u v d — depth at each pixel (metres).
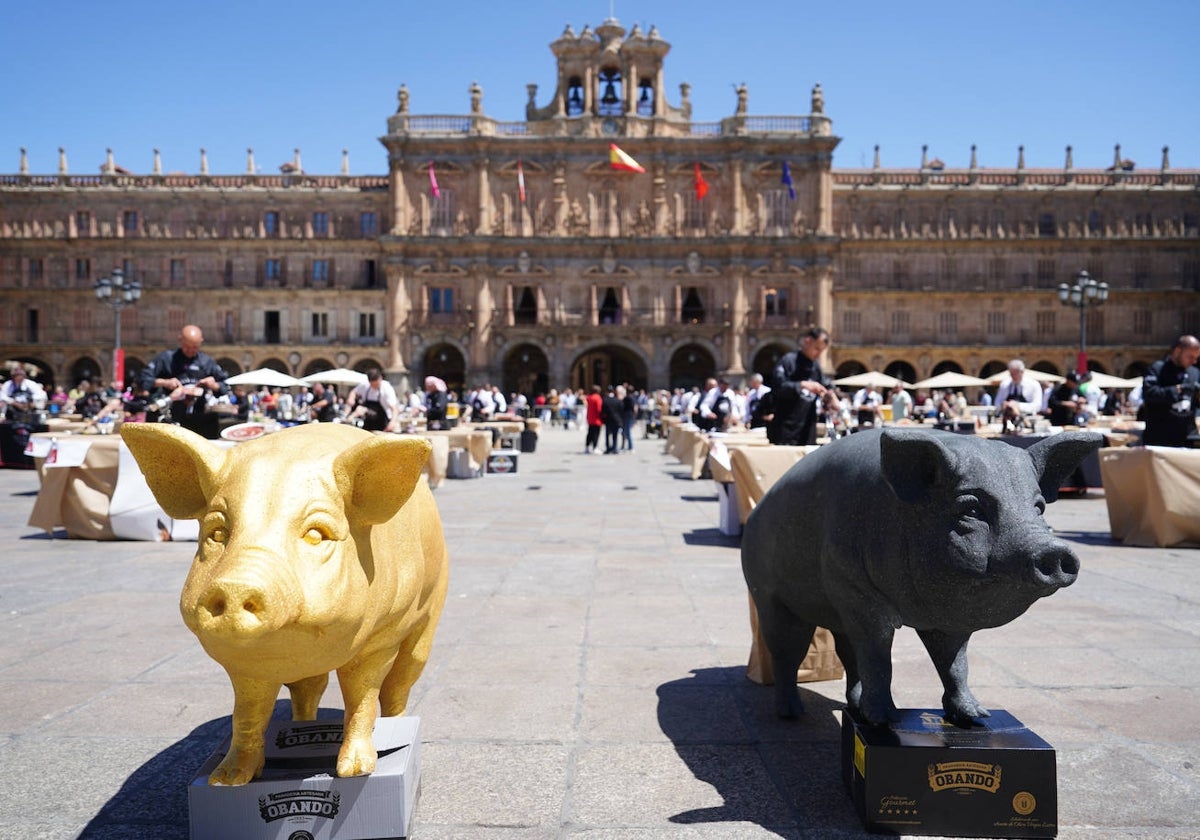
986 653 5.37
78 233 54.78
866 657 3.28
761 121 53.19
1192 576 7.83
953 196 55.00
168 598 6.82
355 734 2.92
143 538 9.66
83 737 3.97
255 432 9.59
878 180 55.34
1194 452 9.30
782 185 53.41
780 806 3.31
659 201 53.12
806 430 9.11
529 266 52.94
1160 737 4.02
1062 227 55.03
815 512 3.52
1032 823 3.02
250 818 2.81
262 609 2.25
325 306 54.72
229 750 2.89
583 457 24.16
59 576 7.70
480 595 6.95
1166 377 9.94
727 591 7.11
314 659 2.48
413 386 52.81
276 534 2.40
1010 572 2.64
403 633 3.01
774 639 4.12
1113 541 9.92
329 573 2.45
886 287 55.06
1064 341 54.84
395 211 52.66
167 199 54.88
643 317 53.34
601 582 7.46
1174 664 5.15
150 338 54.62
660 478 17.78
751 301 53.62
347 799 2.84
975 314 55.06
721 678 4.87
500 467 18.86
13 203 54.75
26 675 4.87
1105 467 10.05
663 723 4.18
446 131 52.88
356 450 2.54
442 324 53.19
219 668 5.00
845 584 3.28
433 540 3.34
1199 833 3.10
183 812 3.25
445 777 3.56
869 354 54.75
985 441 2.93
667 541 9.70
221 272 55.03
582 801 3.35
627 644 5.55
